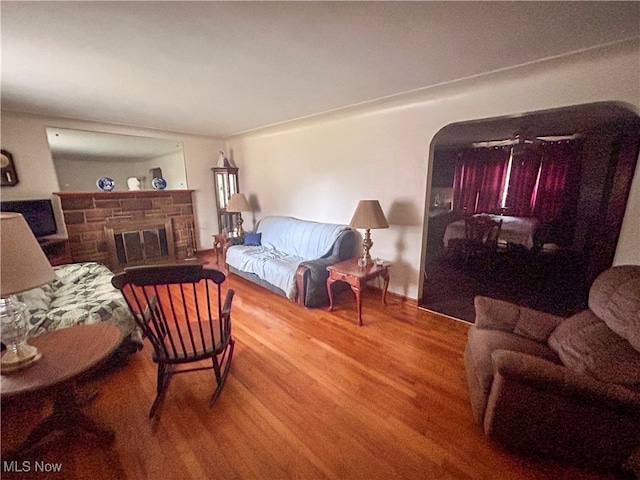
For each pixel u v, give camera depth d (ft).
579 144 12.07
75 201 12.32
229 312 5.41
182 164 15.87
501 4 4.09
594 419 3.83
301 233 12.41
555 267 12.44
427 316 9.21
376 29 4.82
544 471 4.18
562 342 4.79
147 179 15.94
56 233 11.94
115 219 13.58
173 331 6.28
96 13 4.26
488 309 6.01
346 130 11.13
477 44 5.36
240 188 17.33
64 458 4.42
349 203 11.59
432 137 8.88
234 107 9.77
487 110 7.73
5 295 3.52
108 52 5.62
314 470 4.25
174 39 5.12
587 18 4.47
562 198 12.73
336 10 4.24
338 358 6.97
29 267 3.78
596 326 4.52
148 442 4.70
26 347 4.17
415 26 4.72
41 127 11.15
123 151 14.61
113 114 10.77
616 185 11.09
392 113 9.68
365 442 4.70
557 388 3.80
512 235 13.29
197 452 4.52
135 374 6.41
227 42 5.25
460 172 15.71
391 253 10.55
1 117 10.31
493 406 4.28
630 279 4.43
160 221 15.08
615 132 11.09
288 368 6.60
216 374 5.67
